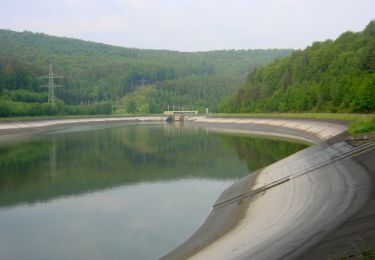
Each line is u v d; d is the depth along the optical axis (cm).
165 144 11288
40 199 5272
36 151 9744
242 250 2862
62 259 3388
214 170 7056
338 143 5903
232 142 11312
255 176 5750
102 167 7538
